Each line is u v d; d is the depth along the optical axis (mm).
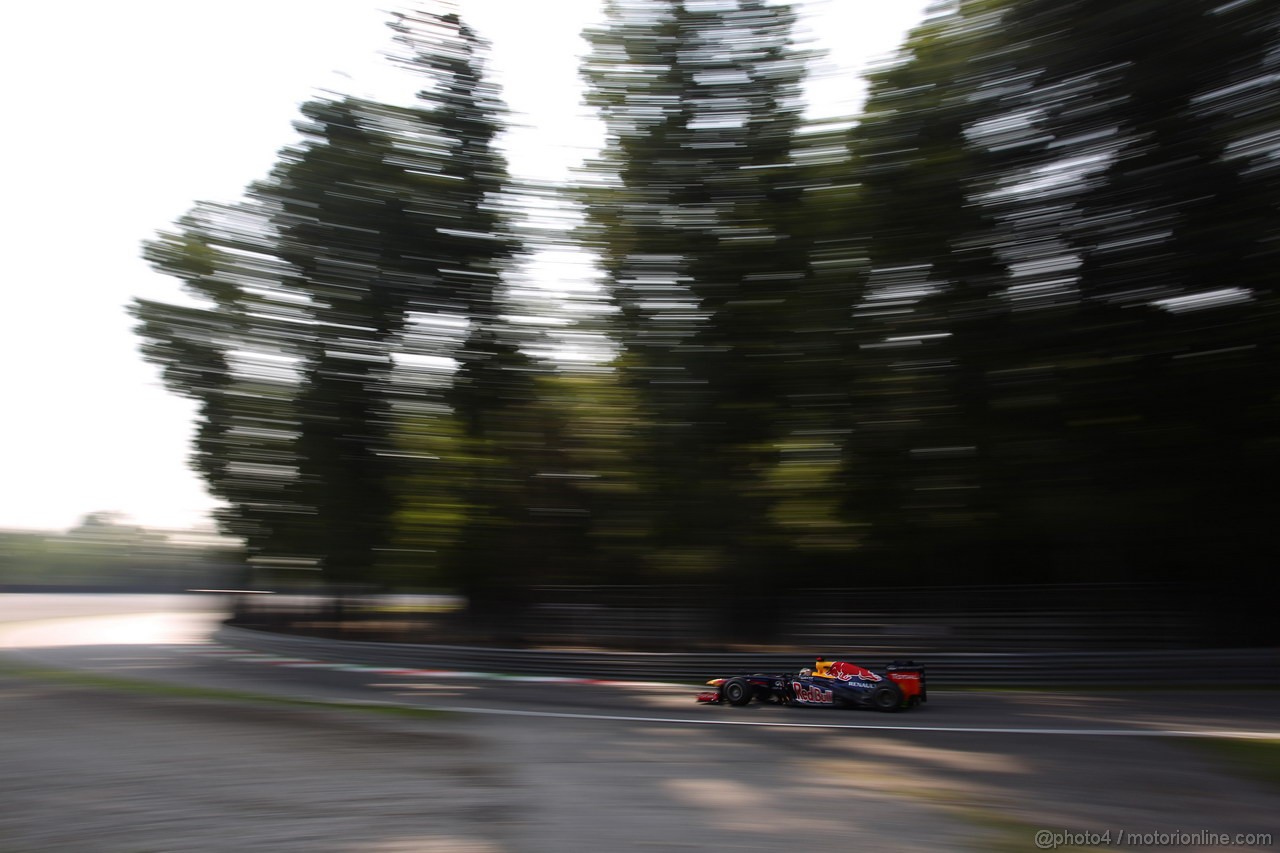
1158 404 15430
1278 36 14297
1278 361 14570
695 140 18547
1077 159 15922
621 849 5582
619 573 18656
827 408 17453
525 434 19344
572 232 19562
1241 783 7375
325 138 20203
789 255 17734
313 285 19906
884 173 17297
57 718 10688
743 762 8273
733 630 16109
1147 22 14719
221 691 13570
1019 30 16203
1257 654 13523
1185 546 15961
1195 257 14664
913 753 8695
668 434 17797
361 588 20531
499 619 18656
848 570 18141
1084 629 14625
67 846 5637
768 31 18766
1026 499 16125
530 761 8305
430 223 19703
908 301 17156
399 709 11758
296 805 6633
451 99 20422
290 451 20203
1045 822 6211
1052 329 15812
